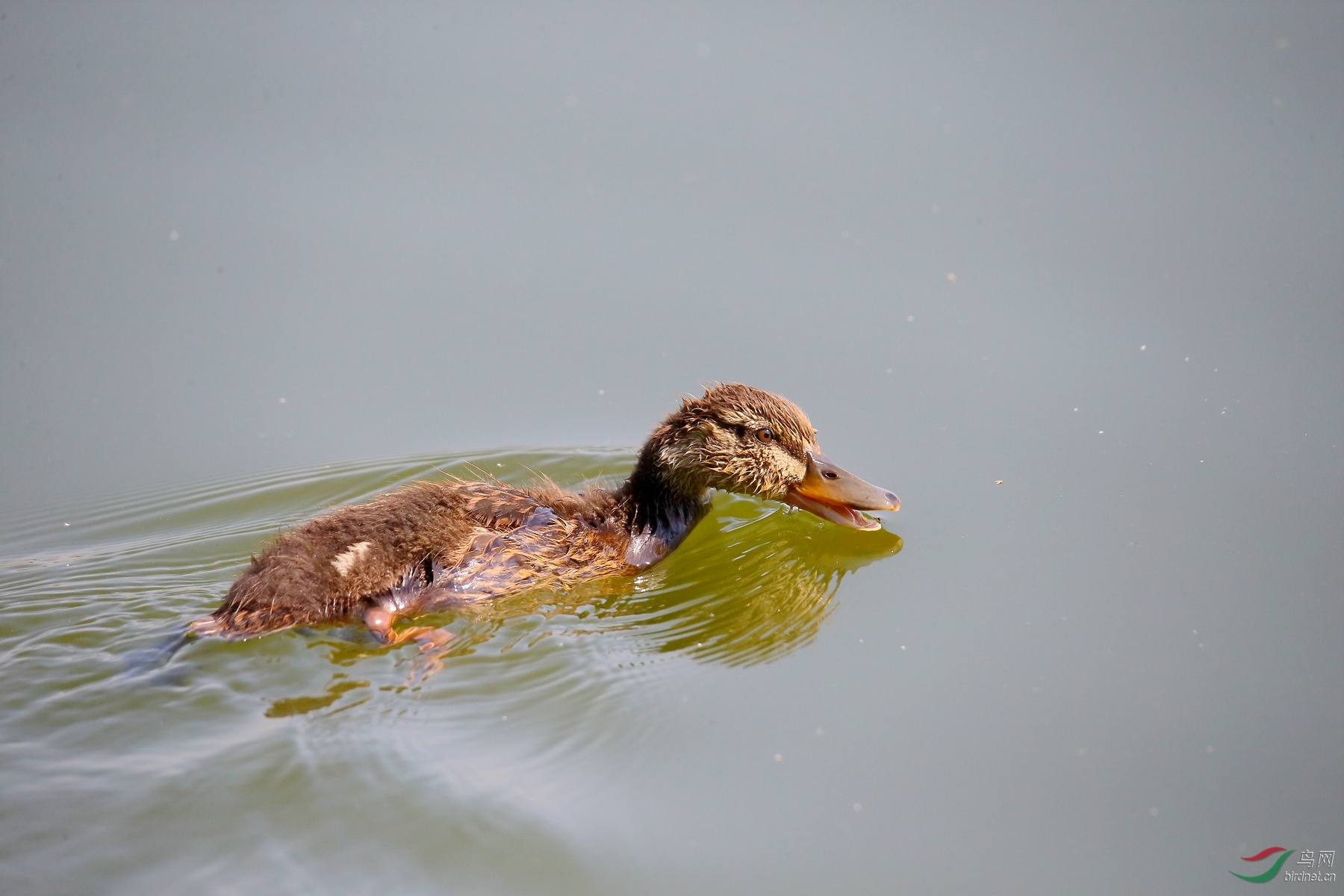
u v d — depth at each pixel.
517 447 18.08
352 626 11.94
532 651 12.14
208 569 14.39
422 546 12.55
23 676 11.23
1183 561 14.14
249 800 9.55
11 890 8.49
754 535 15.79
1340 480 15.71
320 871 8.88
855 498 14.88
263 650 11.59
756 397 15.09
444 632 12.27
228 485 17.03
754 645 12.84
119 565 14.48
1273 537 14.53
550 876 8.96
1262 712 11.45
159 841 9.06
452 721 10.87
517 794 9.80
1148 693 11.77
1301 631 12.71
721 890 9.03
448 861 9.03
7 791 9.52
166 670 11.30
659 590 14.16
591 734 10.80
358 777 9.87
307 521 14.10
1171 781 10.52
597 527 14.20
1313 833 9.93
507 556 13.06
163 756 10.08
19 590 13.55
